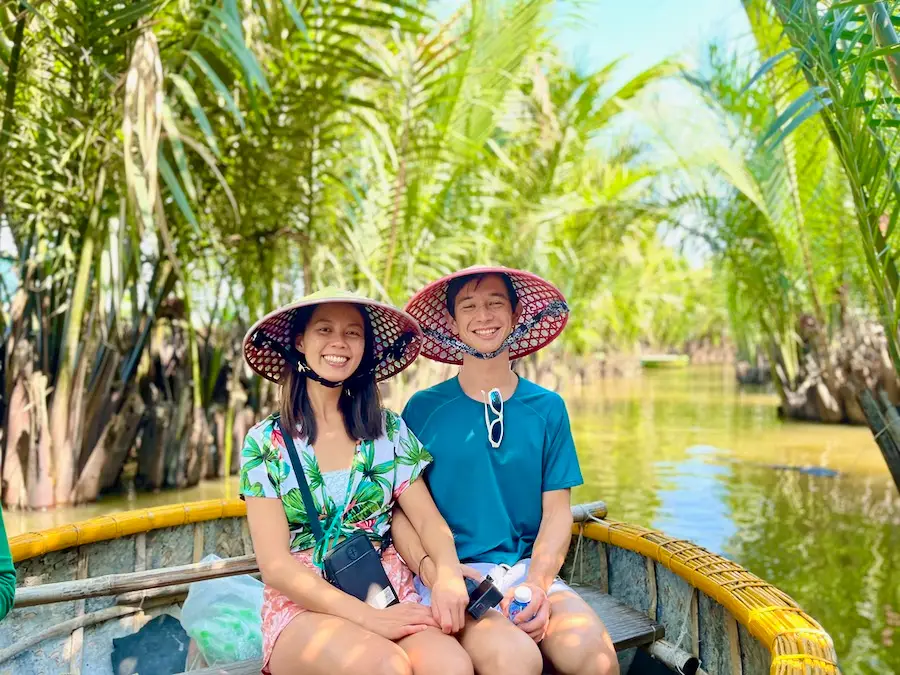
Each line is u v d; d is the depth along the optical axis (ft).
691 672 6.50
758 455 25.52
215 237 17.60
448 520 6.58
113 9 12.39
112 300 17.67
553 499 6.58
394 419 6.39
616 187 36.52
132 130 12.21
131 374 19.11
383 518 6.16
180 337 22.57
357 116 17.78
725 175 31.30
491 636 5.33
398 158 19.85
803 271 32.71
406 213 21.31
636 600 7.66
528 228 31.17
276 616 5.58
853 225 27.12
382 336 6.55
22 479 17.16
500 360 6.72
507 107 25.73
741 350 65.51
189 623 7.41
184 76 15.71
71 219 16.55
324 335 5.82
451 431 6.61
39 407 16.94
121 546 8.14
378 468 6.08
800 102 7.62
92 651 7.52
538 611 5.56
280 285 22.30
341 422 6.11
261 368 6.37
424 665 5.04
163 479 19.80
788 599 5.50
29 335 17.94
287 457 5.83
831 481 20.70
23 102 14.37
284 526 5.76
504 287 6.61
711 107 28.37
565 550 6.36
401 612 5.41
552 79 31.32
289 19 16.01
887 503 17.84
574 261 37.65
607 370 81.82
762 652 5.55
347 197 19.74
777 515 16.66
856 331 34.19
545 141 29.94
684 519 16.31
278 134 17.03
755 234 33.19
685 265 96.02
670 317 120.47
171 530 8.61
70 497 17.46
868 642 9.62
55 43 13.07
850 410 33.78
